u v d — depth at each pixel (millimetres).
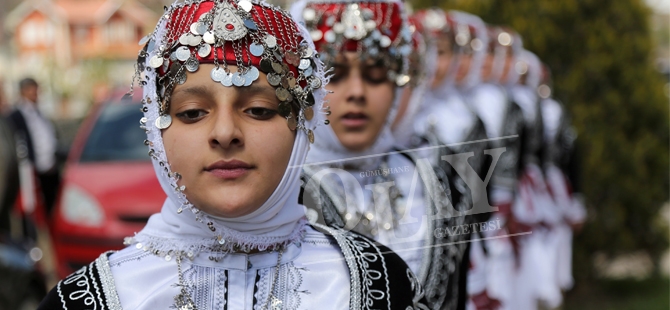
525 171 4430
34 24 18797
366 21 2355
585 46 5762
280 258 1646
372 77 2375
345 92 2328
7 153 5422
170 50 1563
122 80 15297
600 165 5742
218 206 1514
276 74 1553
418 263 2236
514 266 3992
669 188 6047
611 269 6684
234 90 1520
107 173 4703
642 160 5844
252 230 1611
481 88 4348
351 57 2344
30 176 5785
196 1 1601
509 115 4227
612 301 5957
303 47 1666
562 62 5805
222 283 1602
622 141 5789
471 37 4430
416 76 2699
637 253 6246
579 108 5750
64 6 18469
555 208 4688
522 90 4785
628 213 5902
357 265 1688
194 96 1530
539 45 5715
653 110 5828
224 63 1517
